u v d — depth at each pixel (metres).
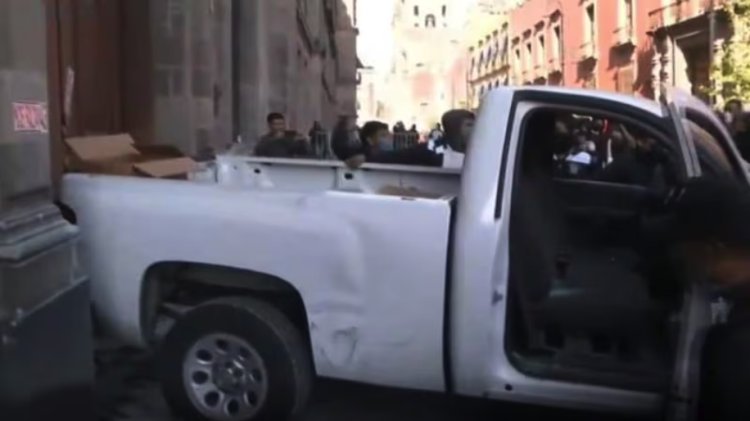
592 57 49.47
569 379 4.38
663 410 4.28
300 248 4.55
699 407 3.89
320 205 4.57
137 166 5.78
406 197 4.60
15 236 3.75
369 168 6.49
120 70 10.31
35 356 3.75
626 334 4.52
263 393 4.65
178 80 11.39
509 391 4.40
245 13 18.59
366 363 4.54
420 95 117.31
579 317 4.54
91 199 4.84
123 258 4.78
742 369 3.65
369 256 4.46
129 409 5.15
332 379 4.96
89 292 4.51
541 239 4.69
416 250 4.41
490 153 4.41
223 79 14.74
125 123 10.44
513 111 4.47
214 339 4.70
